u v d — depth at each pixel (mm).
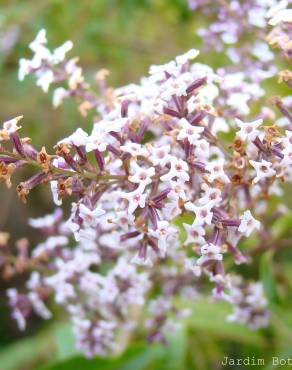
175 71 283
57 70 318
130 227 294
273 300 362
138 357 371
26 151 267
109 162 286
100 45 489
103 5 473
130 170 275
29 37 491
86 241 336
